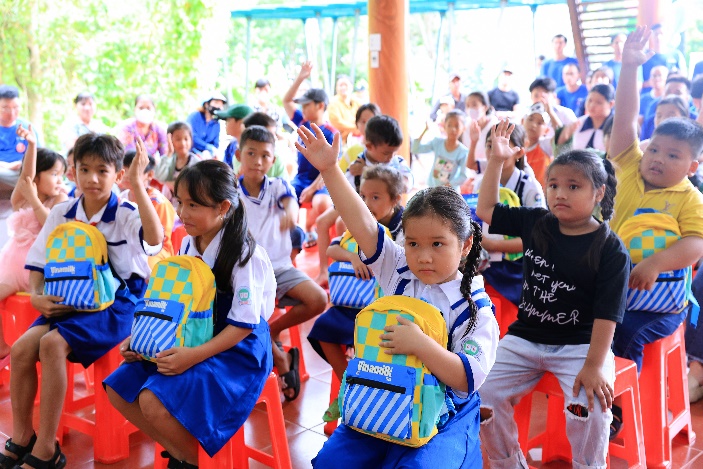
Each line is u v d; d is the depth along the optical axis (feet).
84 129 20.70
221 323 6.97
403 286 5.65
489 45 31.73
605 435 6.53
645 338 7.80
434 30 53.62
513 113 22.85
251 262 6.93
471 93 21.20
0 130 16.02
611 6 27.68
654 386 7.96
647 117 16.12
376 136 11.29
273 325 9.78
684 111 11.44
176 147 14.73
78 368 10.91
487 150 9.57
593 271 6.66
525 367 7.01
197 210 6.73
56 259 7.94
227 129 16.14
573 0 26.91
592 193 6.64
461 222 5.18
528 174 9.85
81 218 8.33
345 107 26.35
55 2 28.63
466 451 5.36
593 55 28.45
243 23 48.19
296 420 9.19
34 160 9.58
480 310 5.32
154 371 6.86
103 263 8.04
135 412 6.80
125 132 19.90
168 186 14.98
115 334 8.04
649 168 8.13
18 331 9.62
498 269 9.82
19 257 9.67
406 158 20.68
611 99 15.19
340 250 8.73
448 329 5.34
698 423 9.23
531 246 7.11
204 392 6.53
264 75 47.50
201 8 29.86
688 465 8.15
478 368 5.08
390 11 19.80
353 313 8.74
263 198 9.91
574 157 6.68
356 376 5.19
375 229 5.76
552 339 6.93
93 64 29.60
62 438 8.68
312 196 17.87
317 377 10.64
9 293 9.67
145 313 6.70
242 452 7.68
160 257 11.20
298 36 51.11
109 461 8.08
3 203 14.87
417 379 4.98
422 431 4.97
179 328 6.54
